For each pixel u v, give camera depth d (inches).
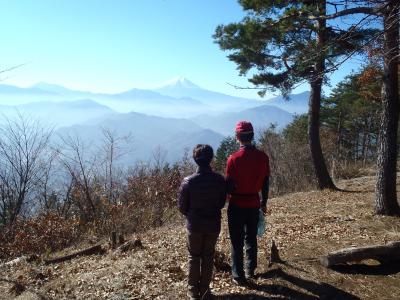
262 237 321.4
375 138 1599.4
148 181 550.0
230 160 219.8
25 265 318.7
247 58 486.6
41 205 528.7
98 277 257.3
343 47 256.1
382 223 347.6
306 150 784.3
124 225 453.7
